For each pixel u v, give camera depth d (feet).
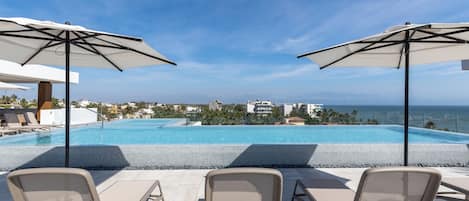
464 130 31.04
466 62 27.66
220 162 18.40
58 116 46.78
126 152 18.11
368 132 41.73
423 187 7.57
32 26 9.80
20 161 17.52
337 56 13.56
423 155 18.84
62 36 12.12
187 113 43.27
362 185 7.36
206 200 7.20
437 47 12.71
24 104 75.25
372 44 12.09
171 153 18.29
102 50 12.97
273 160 18.56
